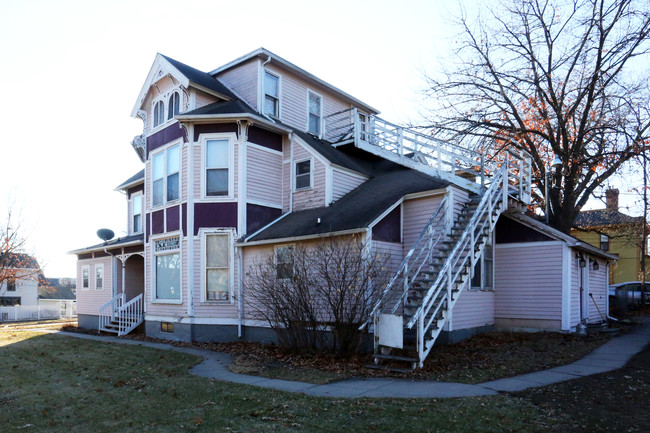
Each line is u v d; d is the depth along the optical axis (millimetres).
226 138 15789
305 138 17297
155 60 17422
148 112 18422
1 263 33156
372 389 8250
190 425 6379
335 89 21047
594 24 19328
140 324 18328
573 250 15242
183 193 15938
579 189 20641
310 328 12039
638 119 19172
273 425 6297
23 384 9328
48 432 6301
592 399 7414
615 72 19312
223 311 15156
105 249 21422
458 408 6934
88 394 8328
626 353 11398
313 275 11883
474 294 14664
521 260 15508
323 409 6988
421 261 13633
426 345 10203
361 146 18078
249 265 14945
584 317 16453
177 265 16250
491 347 12383
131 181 23141
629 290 25938
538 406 7039
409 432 5965
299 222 14727
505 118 22156
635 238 29719
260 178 16234
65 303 37250
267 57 18031
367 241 12211
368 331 11547
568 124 21688
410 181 15719
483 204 12812
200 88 16422
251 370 10195
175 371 10258
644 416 6543
